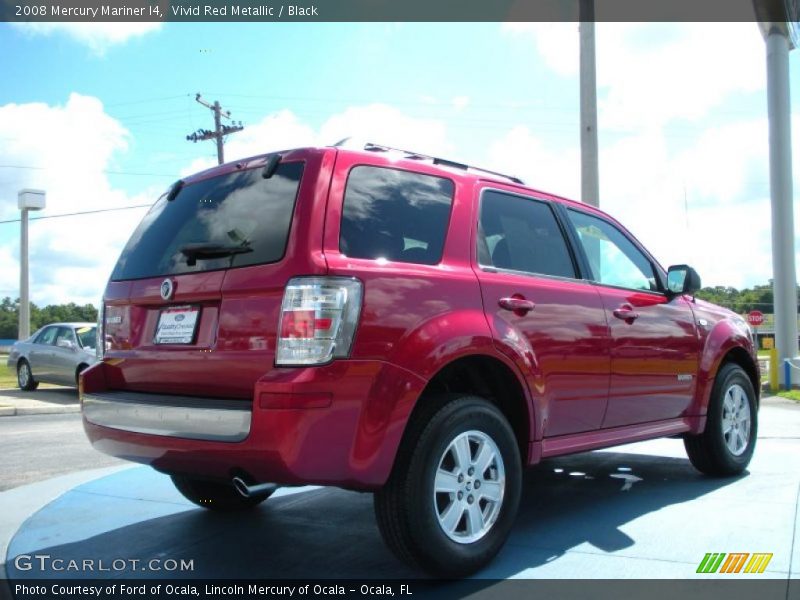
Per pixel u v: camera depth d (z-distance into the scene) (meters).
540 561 3.57
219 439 3.02
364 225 3.28
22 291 26.11
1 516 4.59
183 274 3.49
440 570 3.21
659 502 4.71
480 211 3.90
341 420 2.93
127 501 4.93
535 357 3.77
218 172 3.80
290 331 2.97
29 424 10.09
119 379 3.82
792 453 6.40
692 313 5.20
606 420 4.37
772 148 14.73
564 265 4.34
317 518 4.46
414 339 3.17
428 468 3.15
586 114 12.98
